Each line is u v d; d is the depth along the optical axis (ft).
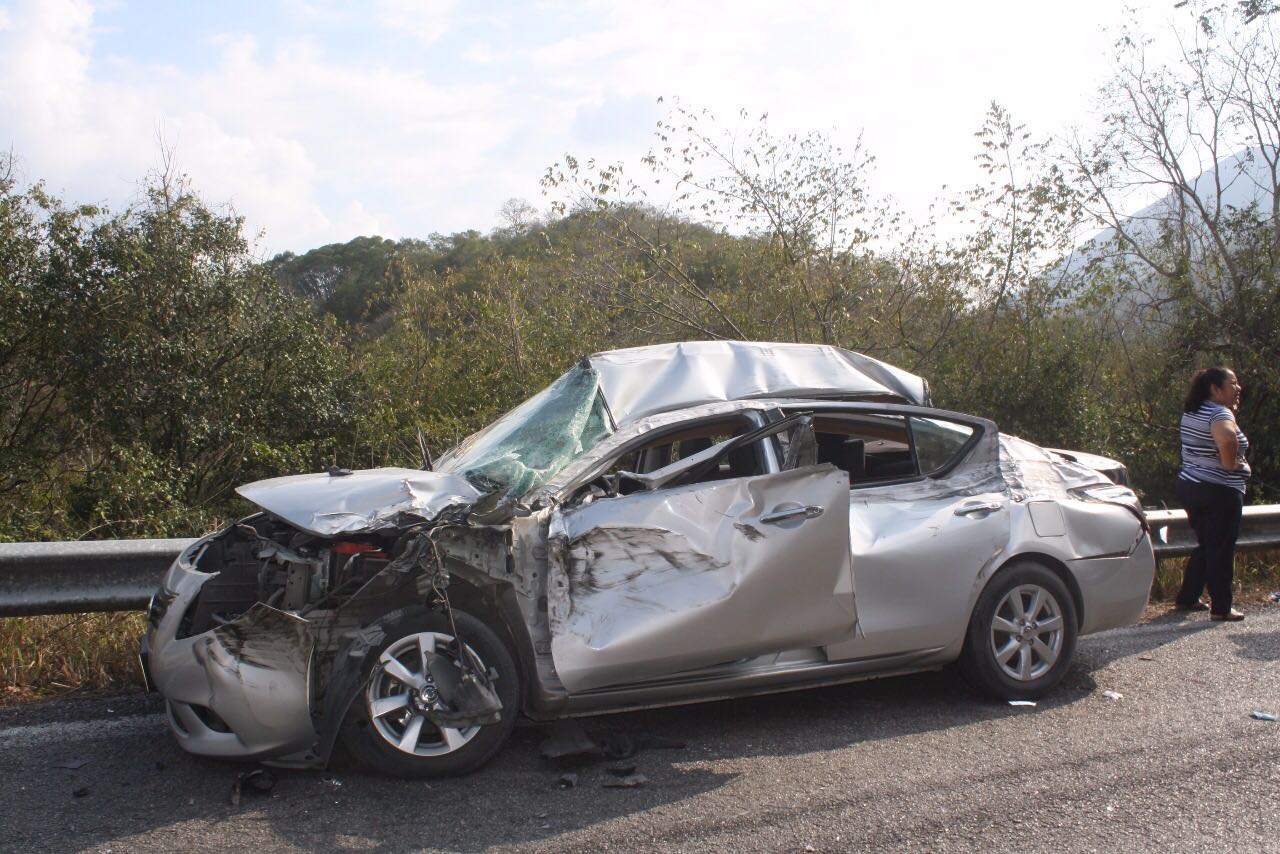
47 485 43.80
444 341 48.73
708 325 44.91
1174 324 46.83
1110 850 12.19
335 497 14.53
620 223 44.16
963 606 17.25
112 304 43.73
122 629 19.40
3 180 42.98
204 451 45.14
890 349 44.11
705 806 13.43
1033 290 43.42
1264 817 13.11
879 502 17.43
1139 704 17.84
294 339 46.96
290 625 13.65
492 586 14.64
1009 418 41.09
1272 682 19.06
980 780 14.34
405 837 12.41
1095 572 18.61
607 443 16.01
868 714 17.34
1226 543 23.94
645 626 14.46
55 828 12.53
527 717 15.03
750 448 16.47
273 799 13.51
